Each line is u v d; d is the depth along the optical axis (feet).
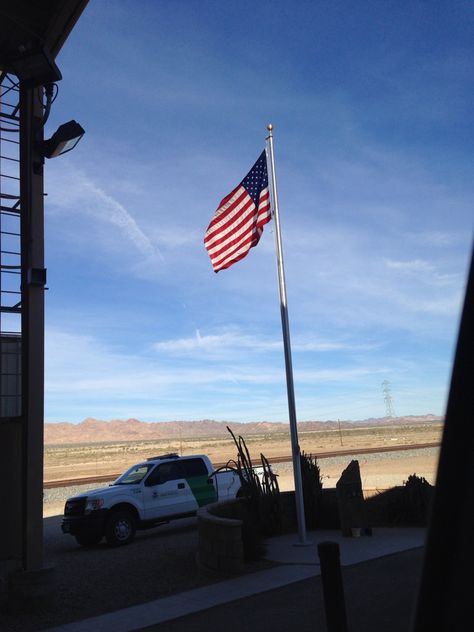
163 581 30.40
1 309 30.66
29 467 27.12
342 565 28.37
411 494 40.37
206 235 40.78
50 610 25.67
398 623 19.48
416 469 87.04
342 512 36.63
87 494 48.67
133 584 30.27
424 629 9.62
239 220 39.32
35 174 29.45
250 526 32.12
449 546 9.57
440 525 9.70
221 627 21.06
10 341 32.55
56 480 119.65
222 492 55.06
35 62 28.96
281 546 34.94
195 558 36.60
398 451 136.26
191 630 21.13
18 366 32.65
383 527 39.88
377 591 23.47
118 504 48.42
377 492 41.70
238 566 28.91
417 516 39.93
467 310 9.67
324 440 310.04
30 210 28.99
